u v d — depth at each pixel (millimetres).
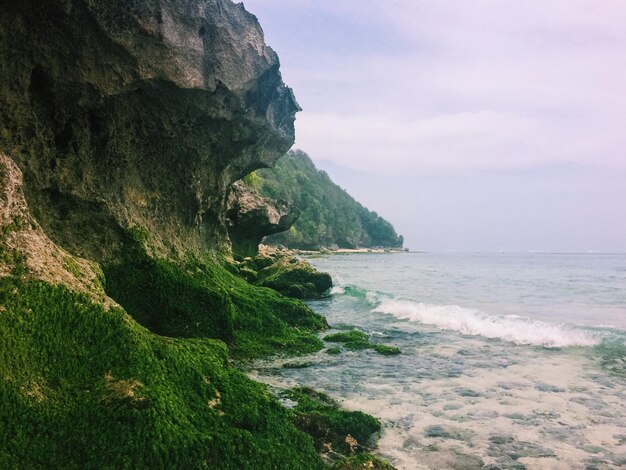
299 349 15883
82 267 8703
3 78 9961
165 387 7320
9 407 5941
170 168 15438
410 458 8477
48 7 9711
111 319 7848
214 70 14023
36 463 5742
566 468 8156
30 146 10891
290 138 23297
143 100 12852
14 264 7129
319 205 182375
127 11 10750
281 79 19984
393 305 27203
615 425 9938
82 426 6219
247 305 17531
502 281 49312
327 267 81188
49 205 11453
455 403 11219
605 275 58906
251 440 7230
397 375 13469
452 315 23094
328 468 7820
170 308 13523
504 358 15461
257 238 40531
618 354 15914
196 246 17781
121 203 13281
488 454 8633
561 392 12031
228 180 21297
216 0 14102
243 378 9156
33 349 6680
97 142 12492
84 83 11102
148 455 6070
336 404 11031
